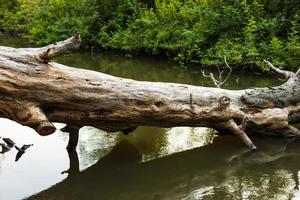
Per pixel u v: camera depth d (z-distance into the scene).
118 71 12.42
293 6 13.12
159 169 5.99
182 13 14.71
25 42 18.06
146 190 5.39
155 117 6.21
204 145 6.93
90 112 5.75
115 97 5.82
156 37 14.67
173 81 11.13
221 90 6.86
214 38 13.75
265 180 5.75
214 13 13.61
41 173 5.66
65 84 5.50
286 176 5.89
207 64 12.84
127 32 15.59
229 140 7.14
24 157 6.12
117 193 5.26
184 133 7.46
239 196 5.25
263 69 11.93
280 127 7.12
